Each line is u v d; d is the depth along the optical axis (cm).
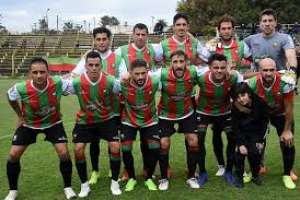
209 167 776
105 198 623
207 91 668
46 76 596
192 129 664
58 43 4391
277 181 688
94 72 611
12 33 4953
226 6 4578
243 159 660
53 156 864
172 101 657
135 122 652
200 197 621
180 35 724
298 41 2791
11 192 624
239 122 662
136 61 629
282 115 677
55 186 681
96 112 632
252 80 655
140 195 634
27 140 621
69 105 1738
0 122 1313
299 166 772
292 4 4444
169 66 677
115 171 642
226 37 718
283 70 692
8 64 3716
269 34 705
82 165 634
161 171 660
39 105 603
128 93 637
